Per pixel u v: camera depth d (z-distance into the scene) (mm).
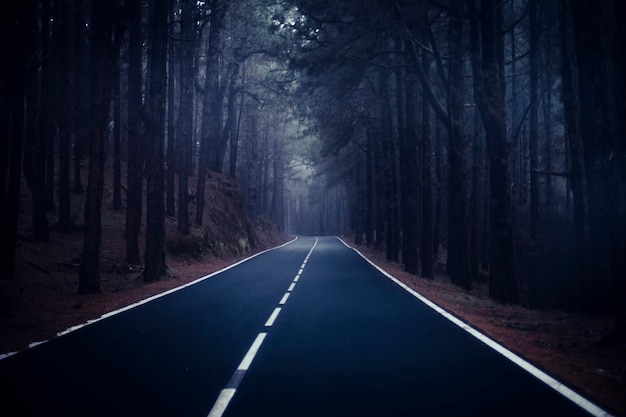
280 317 10484
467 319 10242
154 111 17578
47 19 19266
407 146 23516
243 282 17516
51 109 22516
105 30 14141
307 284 16922
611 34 14023
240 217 39438
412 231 23844
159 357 7117
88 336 8578
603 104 9594
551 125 26656
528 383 5715
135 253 20141
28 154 20688
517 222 22750
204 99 29062
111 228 23906
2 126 12461
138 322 9930
